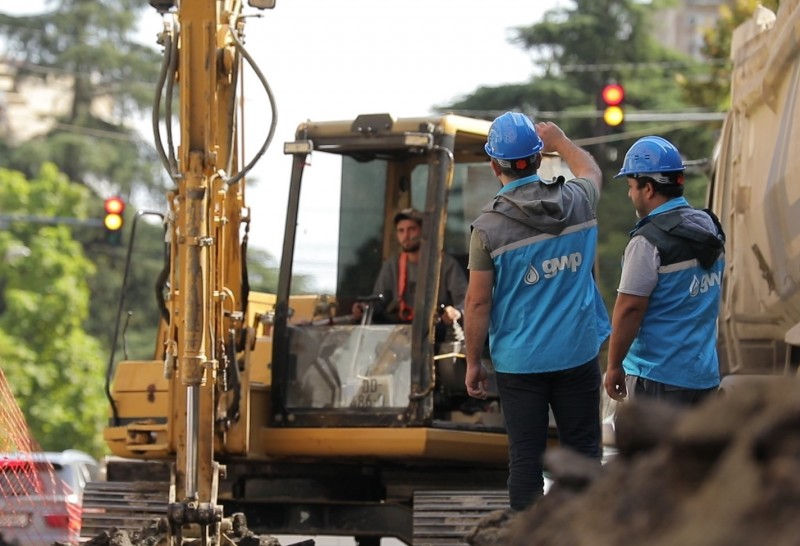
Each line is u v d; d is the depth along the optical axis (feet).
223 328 67.87
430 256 71.92
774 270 62.54
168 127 61.62
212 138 62.18
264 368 77.97
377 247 79.82
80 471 138.21
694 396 49.73
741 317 68.90
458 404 74.79
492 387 74.64
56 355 311.68
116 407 76.84
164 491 73.72
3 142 409.49
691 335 49.55
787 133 60.13
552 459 24.26
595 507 21.12
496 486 78.74
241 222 70.23
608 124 141.69
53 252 323.16
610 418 66.64
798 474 18.13
